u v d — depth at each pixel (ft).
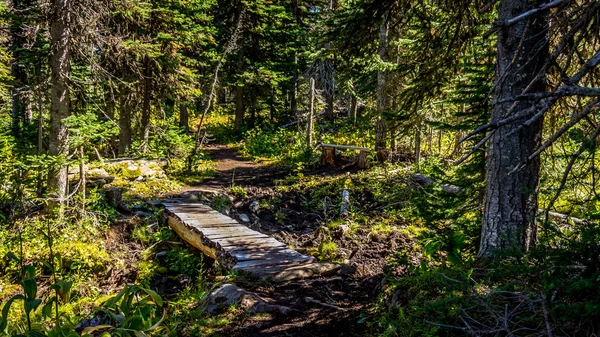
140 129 62.34
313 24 87.10
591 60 7.27
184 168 56.08
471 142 19.54
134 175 47.60
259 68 83.30
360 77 57.06
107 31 35.68
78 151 32.01
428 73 21.08
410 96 22.27
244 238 26.53
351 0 36.60
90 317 16.01
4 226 29.60
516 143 14.61
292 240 32.45
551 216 19.36
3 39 43.19
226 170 60.90
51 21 31.14
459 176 20.88
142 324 9.37
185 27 56.95
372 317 14.52
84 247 28.07
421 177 40.73
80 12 32.94
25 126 54.95
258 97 94.48
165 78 57.26
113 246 30.68
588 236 8.84
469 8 19.36
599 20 10.81
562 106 16.40
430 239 17.67
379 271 21.54
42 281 25.64
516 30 14.30
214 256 25.45
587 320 8.75
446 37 20.18
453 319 11.21
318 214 41.16
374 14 20.22
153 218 35.58
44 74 45.06
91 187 40.47
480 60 21.08
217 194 44.39
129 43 39.47
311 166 58.75
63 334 8.60
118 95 55.57
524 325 9.98
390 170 48.47
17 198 31.76
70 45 32.71
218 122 110.83
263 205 42.91
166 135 57.82
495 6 19.44
